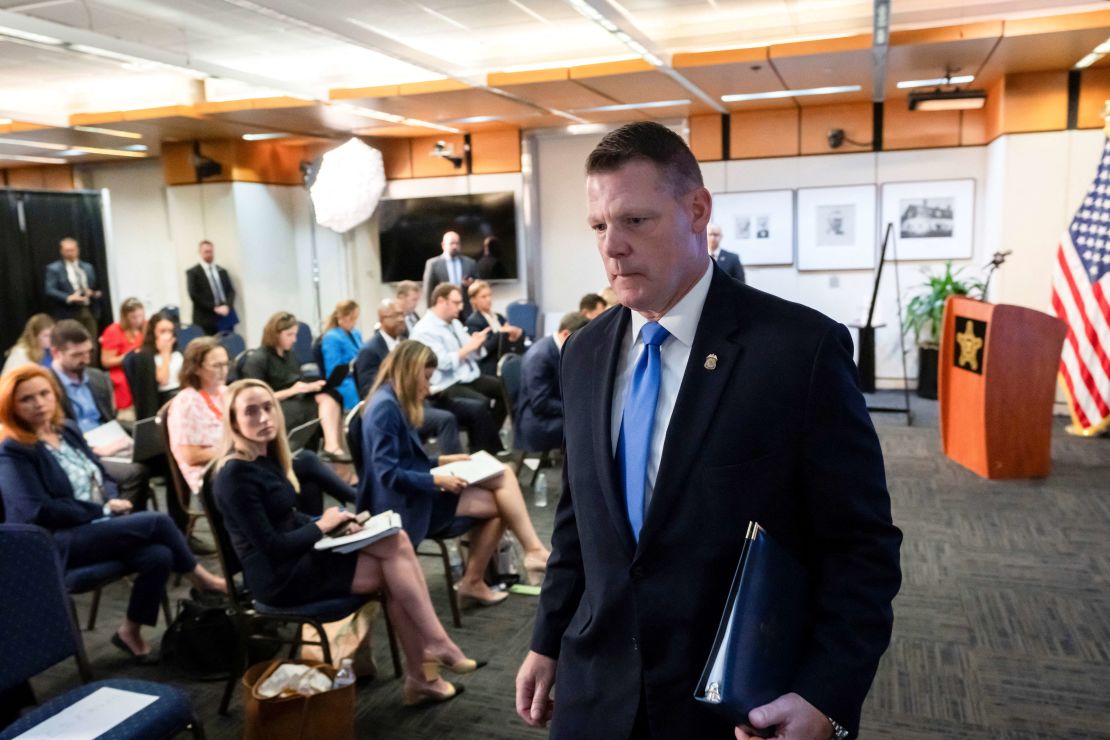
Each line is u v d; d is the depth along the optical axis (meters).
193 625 3.04
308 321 10.45
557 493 5.07
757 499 1.04
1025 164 6.88
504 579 3.80
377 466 3.22
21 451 3.04
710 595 1.04
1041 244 6.94
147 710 1.97
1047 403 5.02
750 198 8.39
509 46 6.57
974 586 3.61
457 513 3.46
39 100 8.08
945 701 2.73
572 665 1.18
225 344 7.23
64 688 3.00
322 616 2.65
